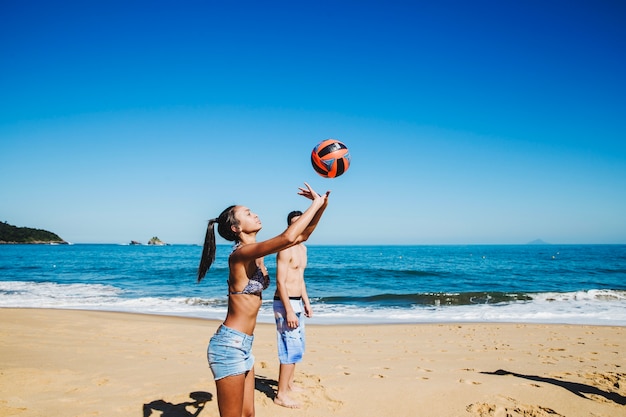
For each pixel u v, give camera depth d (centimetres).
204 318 1222
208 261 297
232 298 273
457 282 2547
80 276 2786
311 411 399
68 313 1150
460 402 414
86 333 850
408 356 700
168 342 782
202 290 2030
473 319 1253
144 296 1798
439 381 480
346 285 2367
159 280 2503
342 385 470
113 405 398
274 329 1018
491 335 949
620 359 685
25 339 728
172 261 4584
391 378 507
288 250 429
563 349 779
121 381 479
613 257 6216
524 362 653
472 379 494
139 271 3114
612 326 1081
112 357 615
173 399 418
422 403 414
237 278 271
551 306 1532
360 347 791
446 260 5256
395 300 1711
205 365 580
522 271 3388
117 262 4384
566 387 466
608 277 2919
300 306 429
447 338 905
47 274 2942
